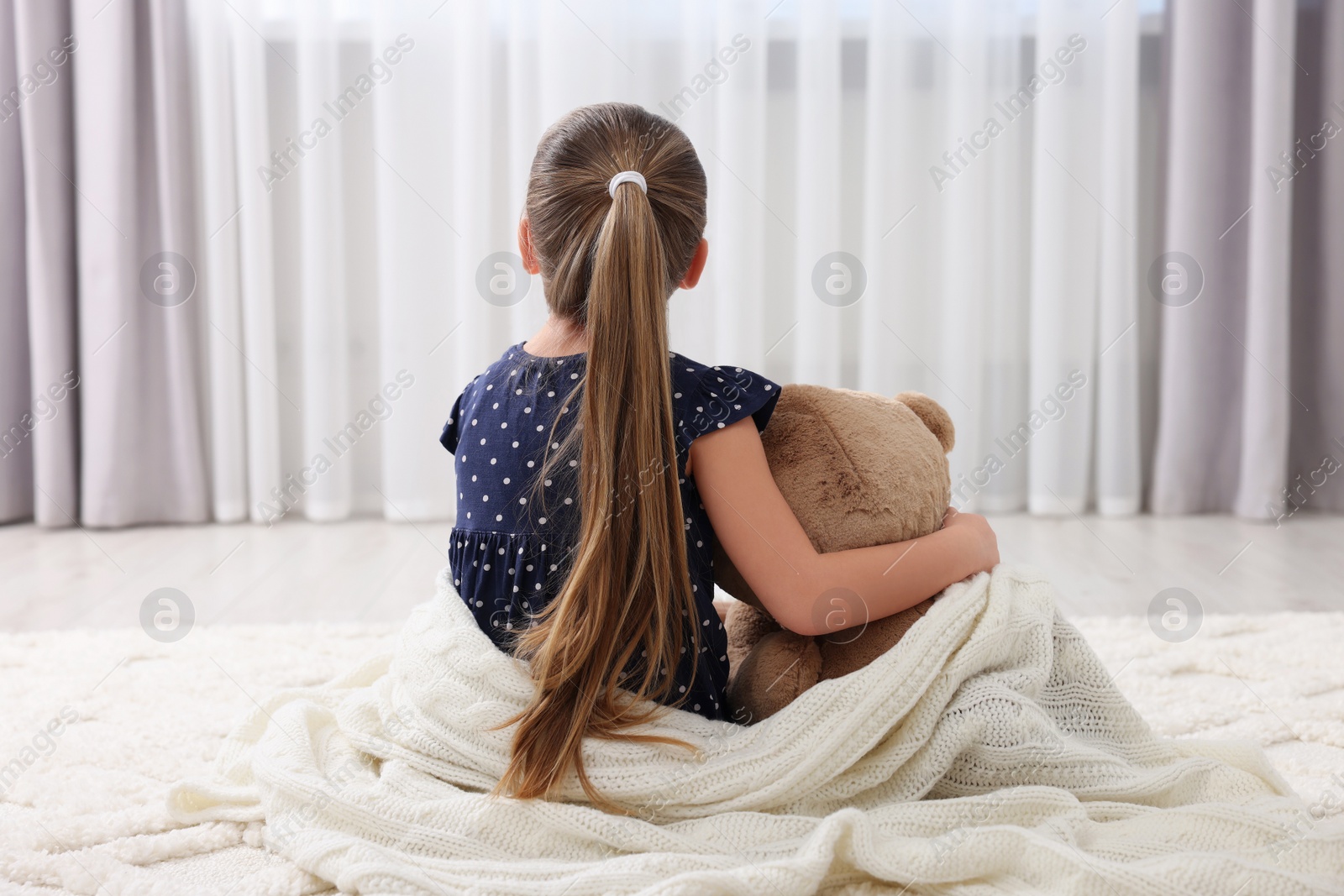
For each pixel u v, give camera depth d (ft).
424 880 2.27
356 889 2.33
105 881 2.46
